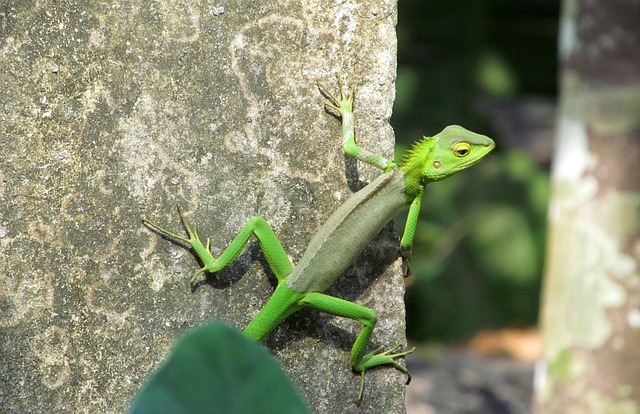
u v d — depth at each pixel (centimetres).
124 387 640
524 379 1455
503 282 1633
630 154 1079
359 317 645
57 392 630
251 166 668
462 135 688
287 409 339
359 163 687
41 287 632
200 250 643
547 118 1984
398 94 1587
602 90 1084
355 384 676
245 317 661
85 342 636
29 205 632
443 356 1524
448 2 1576
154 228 649
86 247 639
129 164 648
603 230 1095
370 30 690
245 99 669
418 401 1344
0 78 631
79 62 644
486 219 1638
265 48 674
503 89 1619
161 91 655
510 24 1617
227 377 338
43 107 638
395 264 693
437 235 1592
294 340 669
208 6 666
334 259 640
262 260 668
